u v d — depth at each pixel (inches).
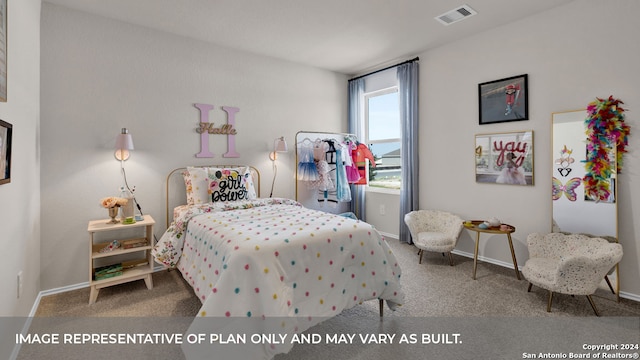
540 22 117.6
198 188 125.9
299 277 71.2
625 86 99.3
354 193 198.5
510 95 126.6
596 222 104.7
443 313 92.0
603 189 103.0
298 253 72.2
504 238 132.1
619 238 101.8
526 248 124.9
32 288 93.3
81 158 114.2
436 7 112.7
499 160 131.3
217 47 145.7
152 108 128.7
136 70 124.8
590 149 105.6
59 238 110.7
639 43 96.7
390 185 184.7
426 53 156.6
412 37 139.6
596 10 104.6
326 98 187.2
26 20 84.2
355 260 81.4
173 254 102.0
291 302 66.3
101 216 118.4
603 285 106.4
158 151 130.6
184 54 136.3
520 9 115.1
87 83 114.7
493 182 133.6
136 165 125.6
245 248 68.0
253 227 84.7
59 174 110.2
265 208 118.7
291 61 170.6
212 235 83.9
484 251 139.3
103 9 112.6
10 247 69.7
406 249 158.2
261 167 161.2
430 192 158.1
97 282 101.8
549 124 116.6
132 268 114.0
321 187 170.2
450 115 148.0
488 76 133.5
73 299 104.0
